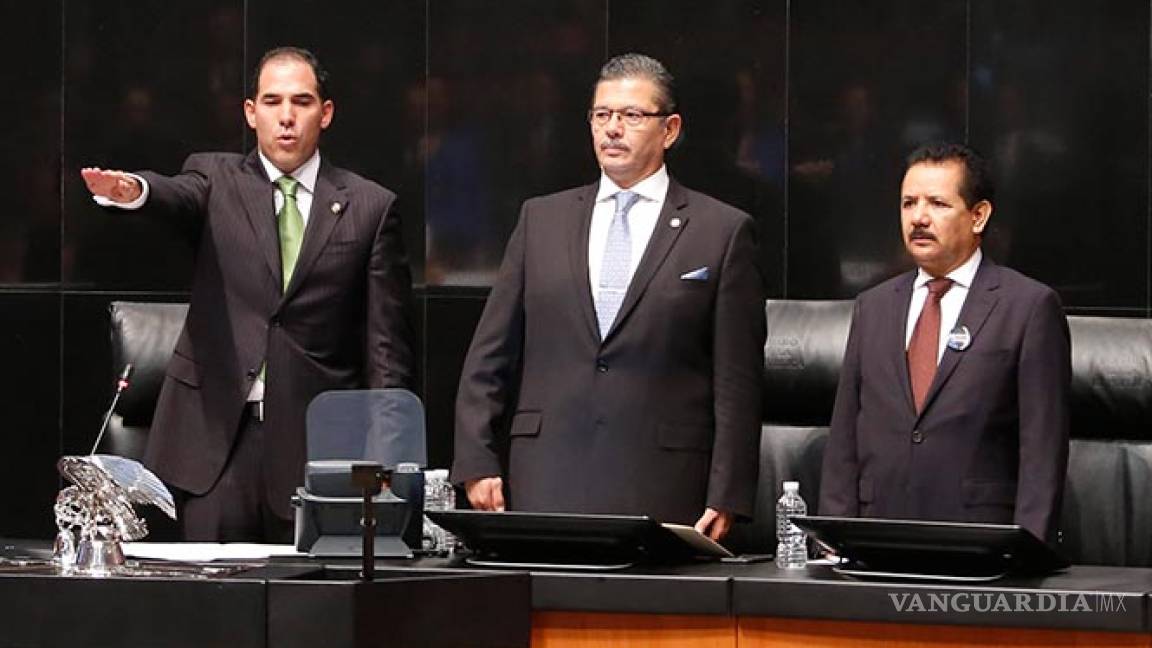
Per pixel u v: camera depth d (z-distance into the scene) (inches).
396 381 551.5
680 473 503.8
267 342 542.3
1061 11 691.4
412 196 745.0
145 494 419.8
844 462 513.3
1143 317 682.8
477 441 508.4
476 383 516.4
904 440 496.4
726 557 457.7
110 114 753.6
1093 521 577.3
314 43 748.6
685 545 445.4
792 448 604.4
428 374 743.7
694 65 722.2
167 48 751.7
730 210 520.1
